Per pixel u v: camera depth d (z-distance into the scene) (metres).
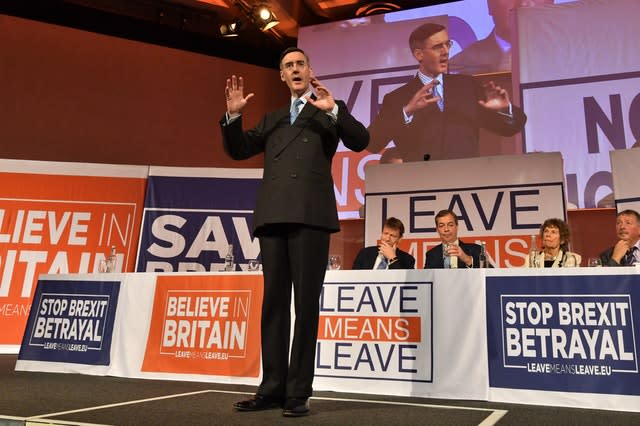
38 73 5.98
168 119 6.44
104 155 6.10
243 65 6.93
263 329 1.81
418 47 6.00
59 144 5.94
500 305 2.10
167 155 6.36
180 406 1.76
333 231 1.81
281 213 1.73
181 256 4.97
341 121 1.79
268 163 1.87
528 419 1.61
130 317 2.65
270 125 1.96
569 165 5.22
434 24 5.98
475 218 4.40
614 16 5.32
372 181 4.78
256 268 3.14
